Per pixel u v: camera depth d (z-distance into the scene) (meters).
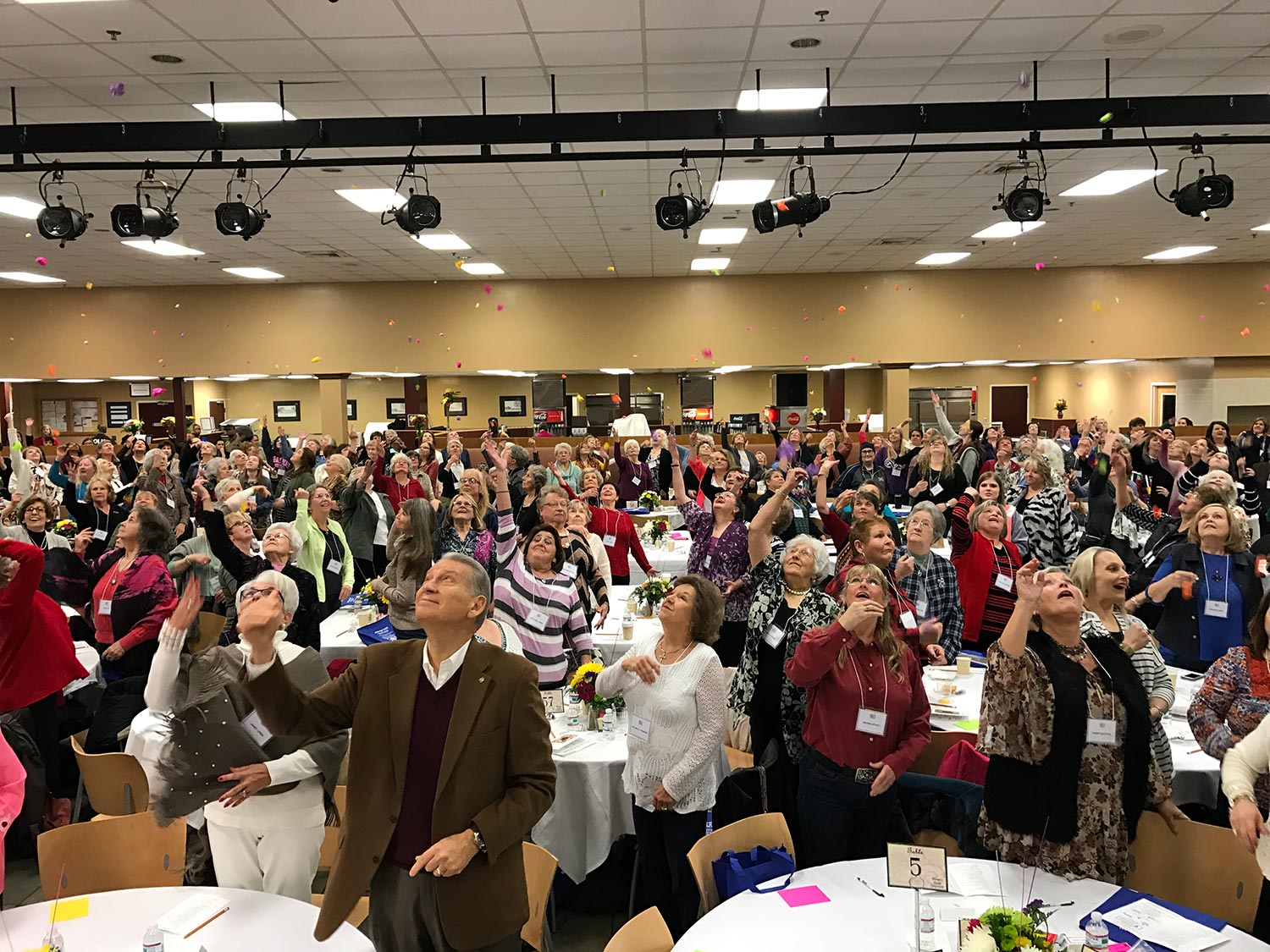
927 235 13.12
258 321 16.70
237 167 7.66
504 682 2.35
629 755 3.41
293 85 7.05
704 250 14.04
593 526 7.07
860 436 14.72
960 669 4.70
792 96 7.50
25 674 4.02
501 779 2.34
